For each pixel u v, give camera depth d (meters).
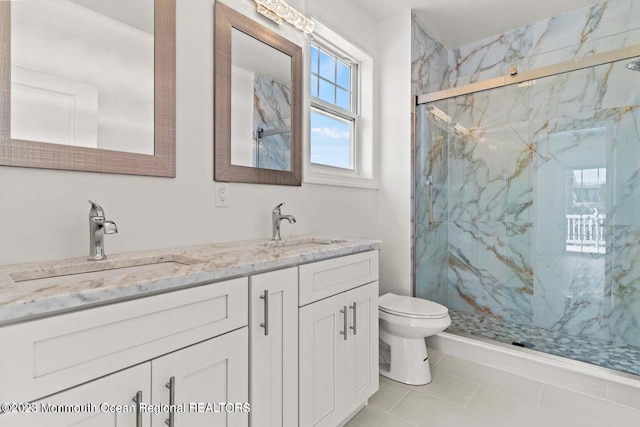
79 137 1.10
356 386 1.53
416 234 2.57
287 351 1.19
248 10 1.67
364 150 2.60
